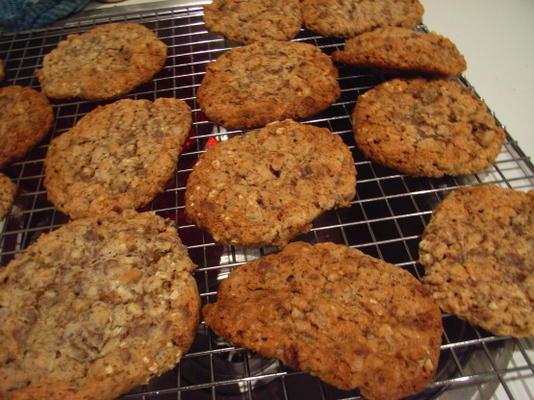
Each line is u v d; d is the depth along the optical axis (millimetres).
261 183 197
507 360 167
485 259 173
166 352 154
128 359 150
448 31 296
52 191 203
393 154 208
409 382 145
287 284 166
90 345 152
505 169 213
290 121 223
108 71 250
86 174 206
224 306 161
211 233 188
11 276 168
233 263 190
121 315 158
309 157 207
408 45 225
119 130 224
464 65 230
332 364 145
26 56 282
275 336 151
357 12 273
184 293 165
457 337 182
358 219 244
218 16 279
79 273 169
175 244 180
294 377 187
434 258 176
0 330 154
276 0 288
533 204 189
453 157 204
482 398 160
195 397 184
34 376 145
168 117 229
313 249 177
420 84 234
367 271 169
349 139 253
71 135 224
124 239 178
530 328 157
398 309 159
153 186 204
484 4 312
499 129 217
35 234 229
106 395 146
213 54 296
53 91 245
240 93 234
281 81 239
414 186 235
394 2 281
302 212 186
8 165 224
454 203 192
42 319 157
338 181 199
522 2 313
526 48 284
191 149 280
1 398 141
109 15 296
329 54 286
